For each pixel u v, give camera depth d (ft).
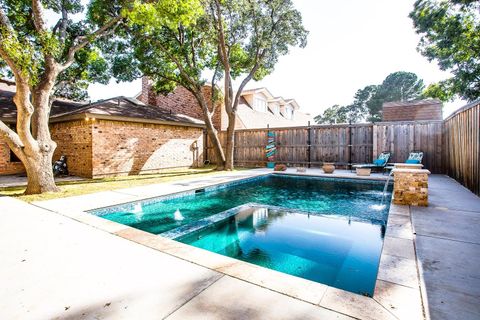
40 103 21.99
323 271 10.48
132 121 37.37
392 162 37.37
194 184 26.94
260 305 6.10
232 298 6.42
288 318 5.59
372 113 142.41
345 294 6.54
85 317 5.77
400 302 6.16
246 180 32.32
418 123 35.65
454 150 27.96
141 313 5.87
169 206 21.57
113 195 21.02
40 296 6.64
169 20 27.71
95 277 7.60
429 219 13.29
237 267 8.17
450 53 59.82
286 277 7.48
